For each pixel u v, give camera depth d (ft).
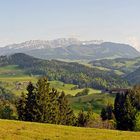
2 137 151.84
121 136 174.29
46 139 155.74
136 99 488.02
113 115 461.37
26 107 376.48
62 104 421.18
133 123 383.65
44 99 374.84
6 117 432.66
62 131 179.93
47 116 373.40
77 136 167.02
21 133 164.86
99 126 414.00
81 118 437.58
